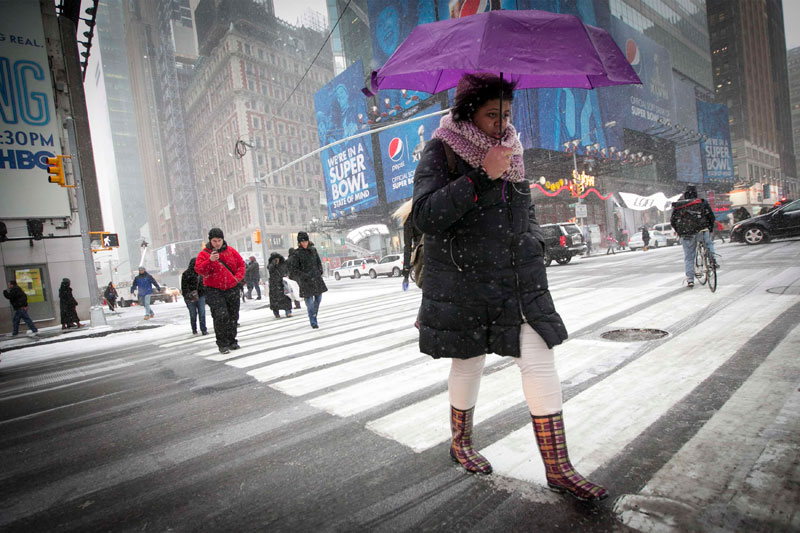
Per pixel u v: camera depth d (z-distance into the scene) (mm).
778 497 1477
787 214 14344
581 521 1464
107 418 3354
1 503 2070
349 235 42250
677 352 3424
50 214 14969
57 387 4812
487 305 1563
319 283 7234
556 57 1437
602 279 10086
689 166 50188
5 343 10883
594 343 3990
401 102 34688
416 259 1844
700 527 1365
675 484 1627
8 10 14445
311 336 6398
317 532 1581
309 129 77875
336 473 2035
